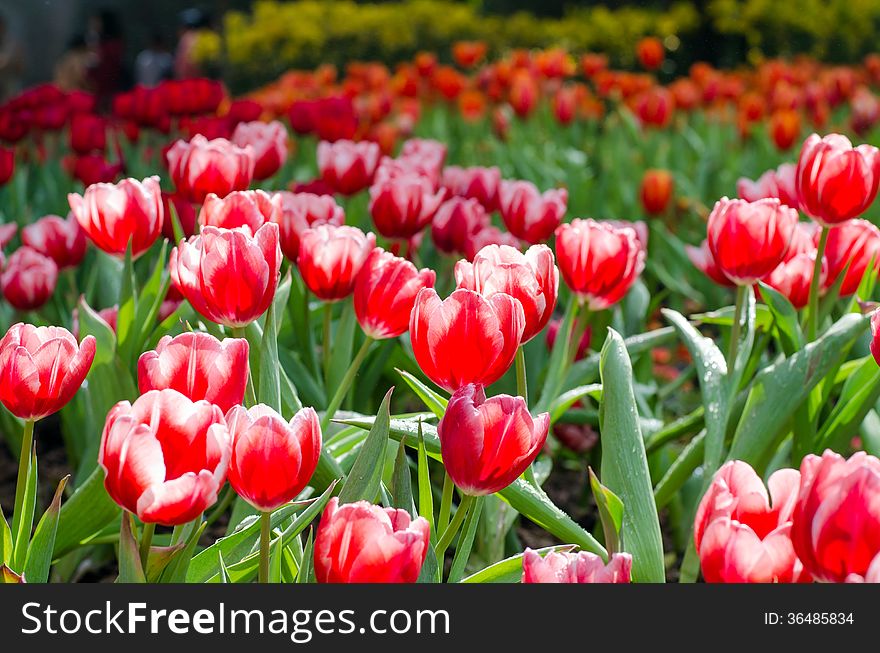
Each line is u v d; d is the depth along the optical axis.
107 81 12.35
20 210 4.27
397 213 2.58
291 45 13.95
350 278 2.10
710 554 1.28
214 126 4.28
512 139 6.76
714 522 1.27
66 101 5.46
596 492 1.63
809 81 7.94
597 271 2.13
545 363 2.79
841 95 7.25
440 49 14.20
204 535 2.77
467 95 7.36
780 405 2.09
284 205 2.63
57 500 1.56
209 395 1.41
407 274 1.93
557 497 3.14
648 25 13.71
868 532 1.19
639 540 1.75
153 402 1.28
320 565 1.26
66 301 3.56
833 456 1.22
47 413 1.54
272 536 1.71
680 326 2.29
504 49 14.17
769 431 2.09
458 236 2.84
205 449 1.28
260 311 1.72
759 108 6.45
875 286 3.23
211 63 14.14
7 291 2.75
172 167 2.60
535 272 1.71
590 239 2.12
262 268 1.68
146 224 2.31
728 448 2.34
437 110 8.14
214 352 1.40
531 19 14.75
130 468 1.25
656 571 1.73
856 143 6.86
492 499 2.28
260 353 1.86
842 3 13.45
